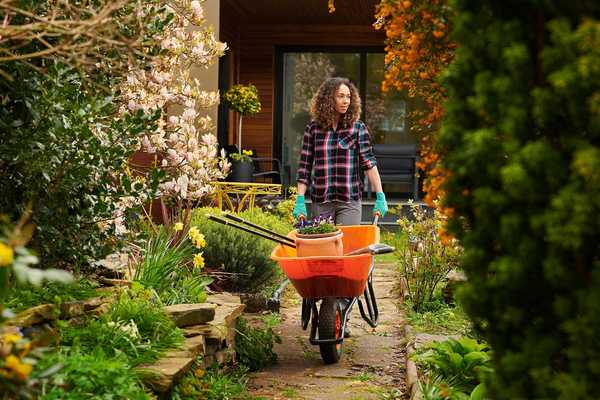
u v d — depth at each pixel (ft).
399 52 15.02
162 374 17.06
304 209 30.89
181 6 28.25
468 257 11.71
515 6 11.20
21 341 11.10
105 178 21.13
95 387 14.83
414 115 15.49
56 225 20.56
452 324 30.94
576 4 10.45
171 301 23.44
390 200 73.56
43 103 18.72
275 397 22.06
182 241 26.96
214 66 47.67
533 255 10.75
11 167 19.42
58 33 13.84
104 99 20.17
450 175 12.21
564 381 10.32
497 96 11.02
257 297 34.47
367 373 24.98
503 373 11.61
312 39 78.64
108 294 20.52
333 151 30.50
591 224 9.87
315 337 28.32
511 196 10.84
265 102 78.84
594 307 10.02
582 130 10.49
